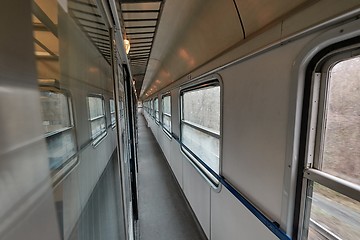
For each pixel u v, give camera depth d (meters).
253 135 1.23
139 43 2.76
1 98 0.22
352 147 0.72
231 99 1.51
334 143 0.79
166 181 4.10
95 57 0.83
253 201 1.27
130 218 1.99
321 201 0.85
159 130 7.05
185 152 3.25
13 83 0.24
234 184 1.53
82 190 0.56
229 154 1.59
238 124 1.42
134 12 1.74
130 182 2.52
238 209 1.50
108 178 1.04
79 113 0.57
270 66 1.04
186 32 2.01
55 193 0.35
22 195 0.24
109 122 1.20
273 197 1.07
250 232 1.34
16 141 0.24
